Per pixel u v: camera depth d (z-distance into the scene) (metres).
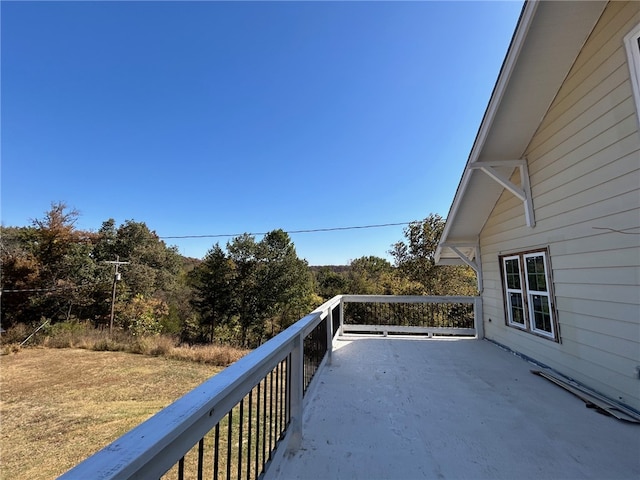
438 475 1.94
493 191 5.35
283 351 2.07
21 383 10.80
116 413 7.98
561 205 3.79
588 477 1.93
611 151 3.02
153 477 0.72
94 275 24.44
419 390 3.46
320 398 3.22
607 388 3.14
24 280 21.52
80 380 11.11
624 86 2.86
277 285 28.20
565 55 3.42
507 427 2.60
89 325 21.06
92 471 0.55
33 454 5.91
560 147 3.77
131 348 15.97
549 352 4.12
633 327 2.84
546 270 4.09
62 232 22.91
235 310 27.89
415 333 6.98
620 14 2.88
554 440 2.38
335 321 6.38
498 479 1.91
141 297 25.56
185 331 27.75
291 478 1.90
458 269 12.92
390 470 1.99
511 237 5.08
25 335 17.80
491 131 4.20
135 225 32.09
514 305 5.15
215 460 1.09
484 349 5.44
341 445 2.29
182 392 9.80
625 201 2.88
